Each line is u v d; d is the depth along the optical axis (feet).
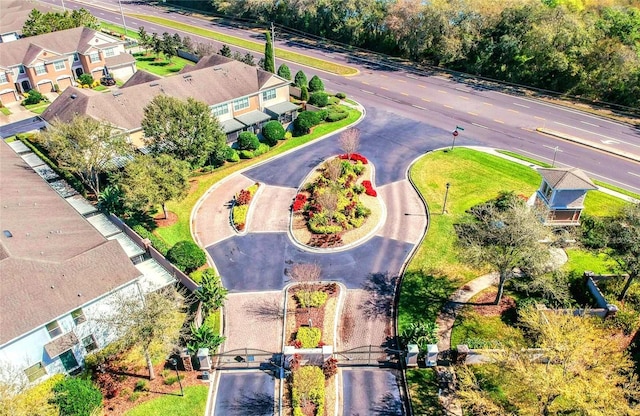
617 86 234.38
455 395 98.12
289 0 355.97
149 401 97.45
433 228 148.46
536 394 80.69
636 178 173.58
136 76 212.43
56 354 97.25
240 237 147.33
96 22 338.75
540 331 92.79
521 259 108.68
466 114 226.79
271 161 189.26
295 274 123.34
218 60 227.61
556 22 248.93
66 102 187.01
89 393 91.61
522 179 172.24
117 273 107.76
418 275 129.90
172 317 99.76
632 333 108.78
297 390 98.48
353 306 121.19
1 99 246.68
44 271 101.45
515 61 263.90
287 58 307.78
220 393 100.32
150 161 143.95
